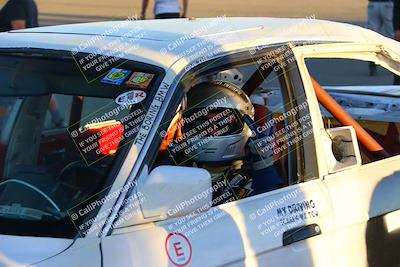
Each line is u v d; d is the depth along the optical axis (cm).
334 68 903
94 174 241
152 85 247
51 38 288
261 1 1950
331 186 284
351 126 313
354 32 323
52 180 247
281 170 294
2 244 222
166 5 861
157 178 228
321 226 274
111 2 1889
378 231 295
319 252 273
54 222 230
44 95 269
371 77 873
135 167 233
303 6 1802
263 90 329
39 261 216
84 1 1895
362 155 342
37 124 267
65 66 269
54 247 221
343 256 282
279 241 260
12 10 649
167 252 231
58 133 261
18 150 264
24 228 229
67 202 236
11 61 281
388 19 995
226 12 1655
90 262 219
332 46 304
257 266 253
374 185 298
